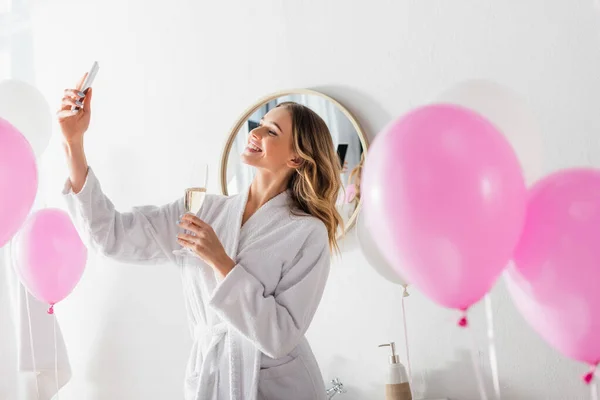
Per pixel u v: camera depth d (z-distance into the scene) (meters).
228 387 1.89
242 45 2.62
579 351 1.32
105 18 2.89
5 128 1.75
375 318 2.32
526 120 1.54
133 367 2.71
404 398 2.12
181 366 2.62
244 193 2.08
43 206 2.93
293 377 1.92
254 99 2.58
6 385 2.76
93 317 2.80
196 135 2.68
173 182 2.71
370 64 2.38
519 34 2.17
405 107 2.32
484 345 2.17
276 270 1.92
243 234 2.01
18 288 2.69
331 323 2.39
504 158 1.23
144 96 2.79
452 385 2.20
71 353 2.83
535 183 1.37
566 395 2.07
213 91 2.66
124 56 2.84
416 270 1.27
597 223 1.25
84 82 1.93
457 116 1.25
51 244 2.14
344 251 2.38
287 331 1.84
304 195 2.07
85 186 1.96
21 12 3.01
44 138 2.34
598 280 1.24
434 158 1.20
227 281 1.82
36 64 3.01
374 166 1.26
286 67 2.53
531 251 1.30
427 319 2.25
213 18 2.68
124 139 2.82
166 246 2.09
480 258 1.24
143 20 2.81
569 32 2.11
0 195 1.70
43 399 2.67
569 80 2.11
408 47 2.32
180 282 2.64
